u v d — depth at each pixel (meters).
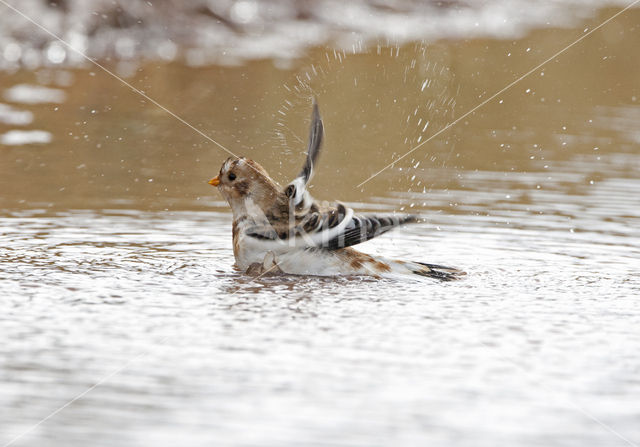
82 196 13.57
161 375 7.03
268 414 6.34
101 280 9.62
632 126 20.81
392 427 6.17
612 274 10.29
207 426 6.14
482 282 9.92
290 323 8.37
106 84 22.19
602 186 14.99
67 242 11.17
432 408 6.50
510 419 6.35
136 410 6.39
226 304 8.91
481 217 12.92
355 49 27.77
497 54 29.34
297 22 29.64
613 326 8.46
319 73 24.44
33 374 7.02
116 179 14.69
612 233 12.09
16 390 6.72
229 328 8.19
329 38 29.12
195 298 9.08
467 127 20.33
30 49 23.77
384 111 20.80
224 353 7.54
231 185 9.94
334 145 17.83
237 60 25.45
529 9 39.50
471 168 16.33
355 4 32.34
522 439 6.05
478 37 32.38
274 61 25.52
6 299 8.89
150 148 16.94
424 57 27.39
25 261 10.27
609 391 6.88
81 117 19.12
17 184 14.12
